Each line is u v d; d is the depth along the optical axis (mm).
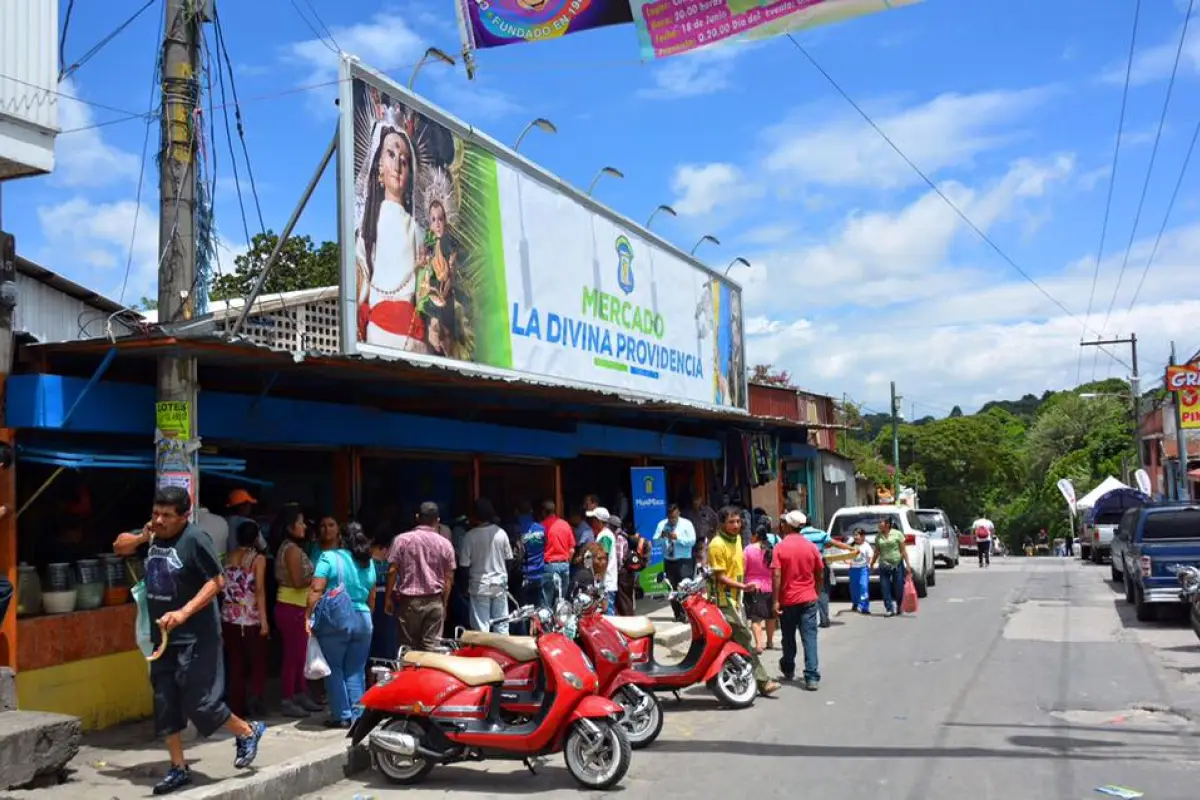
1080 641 14352
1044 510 70500
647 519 17156
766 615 12016
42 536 8836
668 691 11031
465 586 12180
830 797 6867
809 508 31703
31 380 7824
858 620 17453
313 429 10383
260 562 9086
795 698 10500
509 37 8258
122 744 7949
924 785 7086
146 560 6719
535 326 14562
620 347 17469
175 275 8352
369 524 11852
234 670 8945
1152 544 16359
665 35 7887
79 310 14055
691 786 7262
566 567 13086
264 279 9258
